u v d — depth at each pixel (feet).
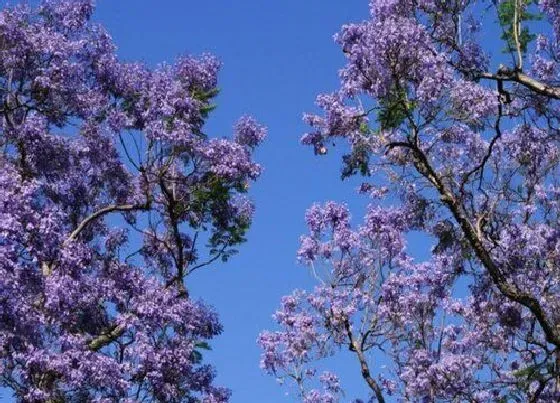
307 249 66.08
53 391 53.62
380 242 65.10
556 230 58.03
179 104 67.00
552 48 54.65
